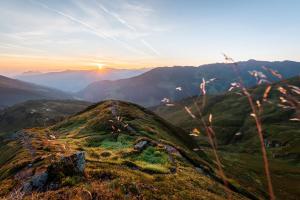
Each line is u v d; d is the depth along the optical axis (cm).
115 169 3061
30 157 4397
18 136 8988
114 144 4859
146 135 5584
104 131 5944
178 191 2652
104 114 7281
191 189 2867
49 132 7575
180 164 4047
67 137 6053
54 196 1955
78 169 2630
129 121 6506
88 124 6850
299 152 13912
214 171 4803
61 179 2478
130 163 3538
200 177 3547
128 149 4356
